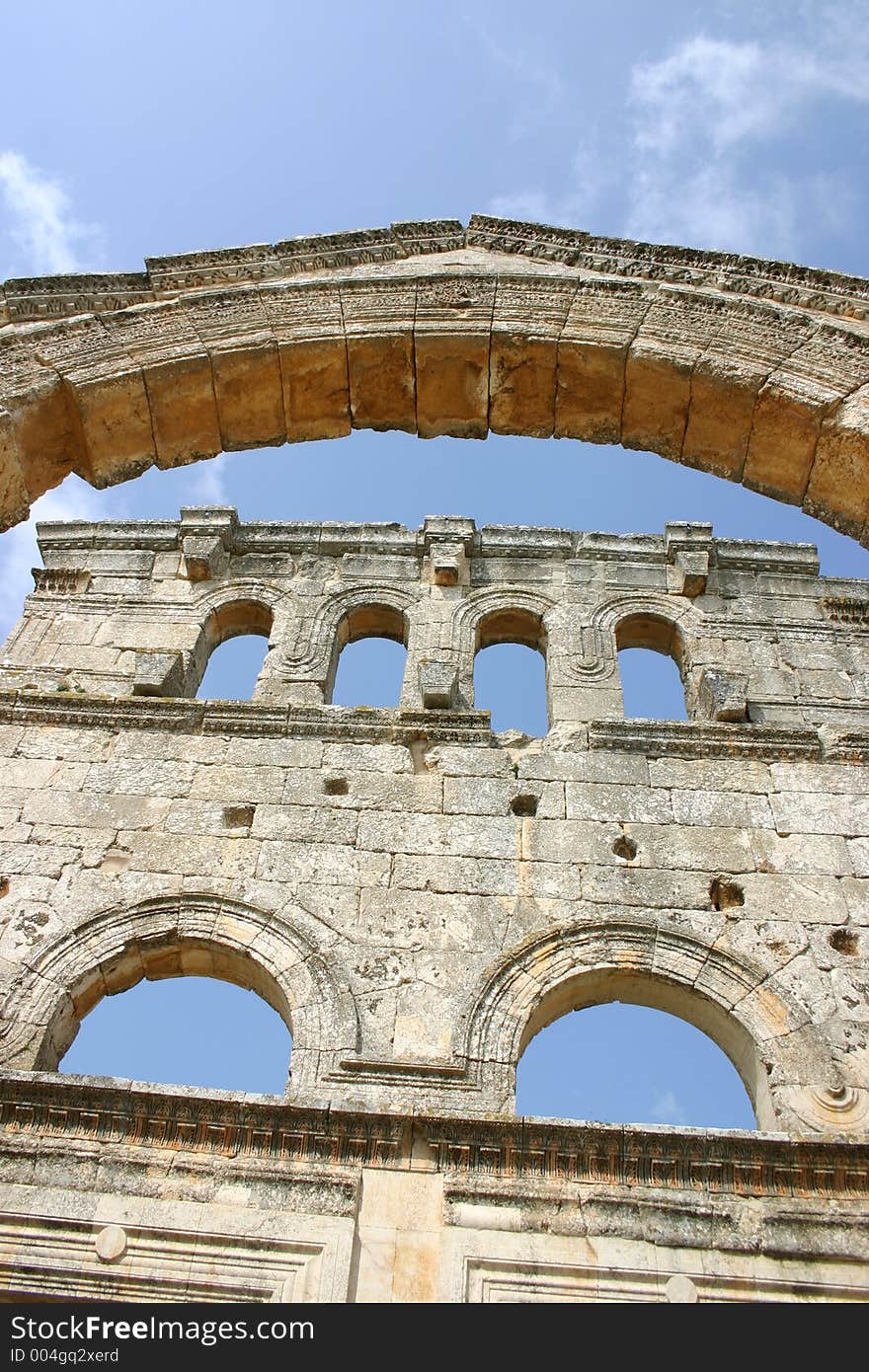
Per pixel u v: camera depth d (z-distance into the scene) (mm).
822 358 11836
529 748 17469
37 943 14633
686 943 14812
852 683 19297
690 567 20922
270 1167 12016
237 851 15797
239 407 12672
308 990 14094
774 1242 11555
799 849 16047
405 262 13969
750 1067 13883
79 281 12859
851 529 11836
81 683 19016
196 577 21203
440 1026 13820
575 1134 12156
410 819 16250
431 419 13164
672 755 17375
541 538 22000
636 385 12445
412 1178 11984
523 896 15281
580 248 13883
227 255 13539
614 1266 11336
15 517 11977
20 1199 11664
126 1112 12266
